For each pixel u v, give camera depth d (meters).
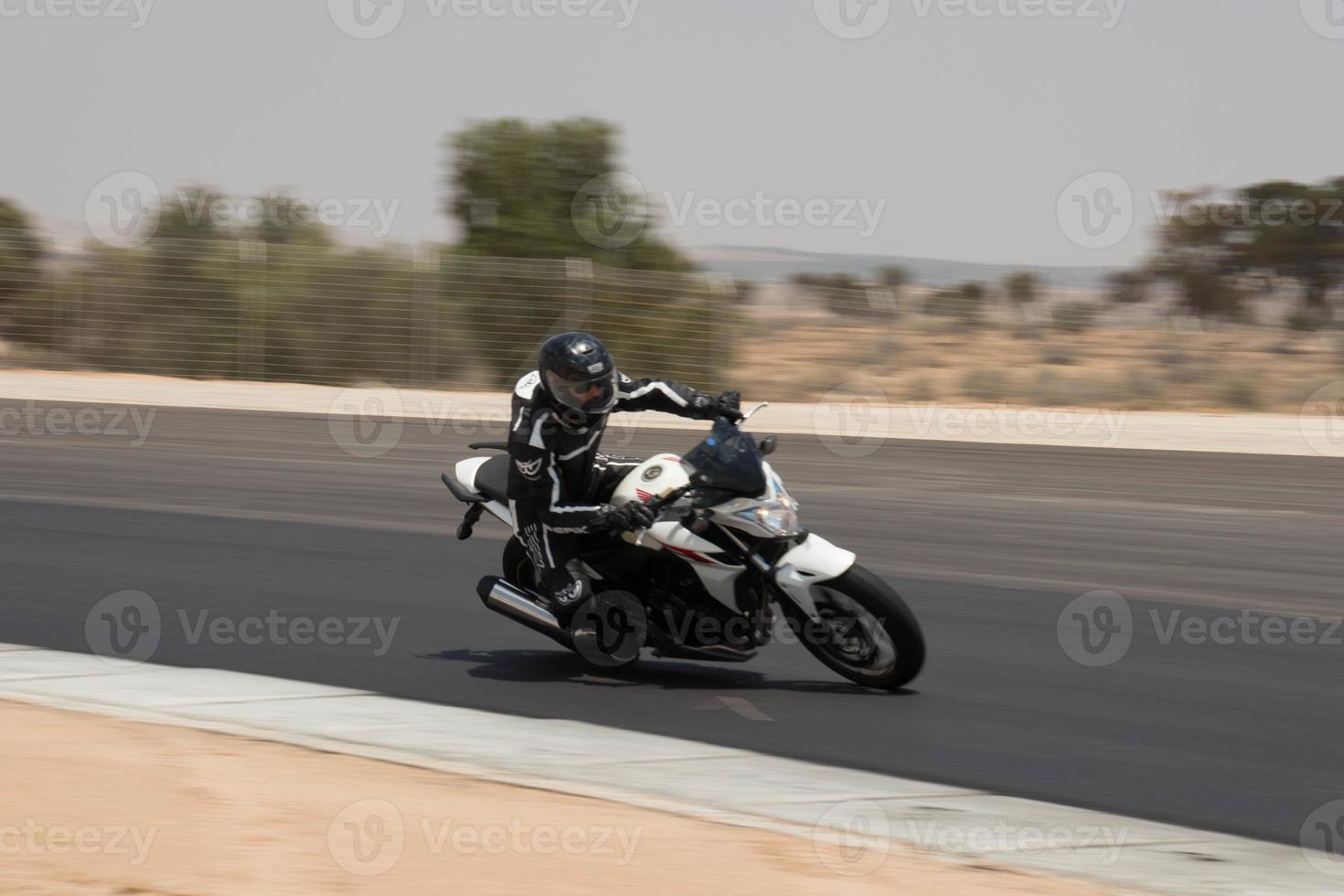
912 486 23.61
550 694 10.65
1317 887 7.10
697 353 44.97
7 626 12.59
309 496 20.98
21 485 21.44
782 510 10.26
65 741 8.77
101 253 46.12
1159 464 27.47
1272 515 21.06
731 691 10.80
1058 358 49.19
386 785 8.10
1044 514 20.77
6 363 45.31
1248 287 57.06
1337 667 12.03
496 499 11.48
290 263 45.88
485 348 45.22
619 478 10.91
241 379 45.09
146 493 20.95
